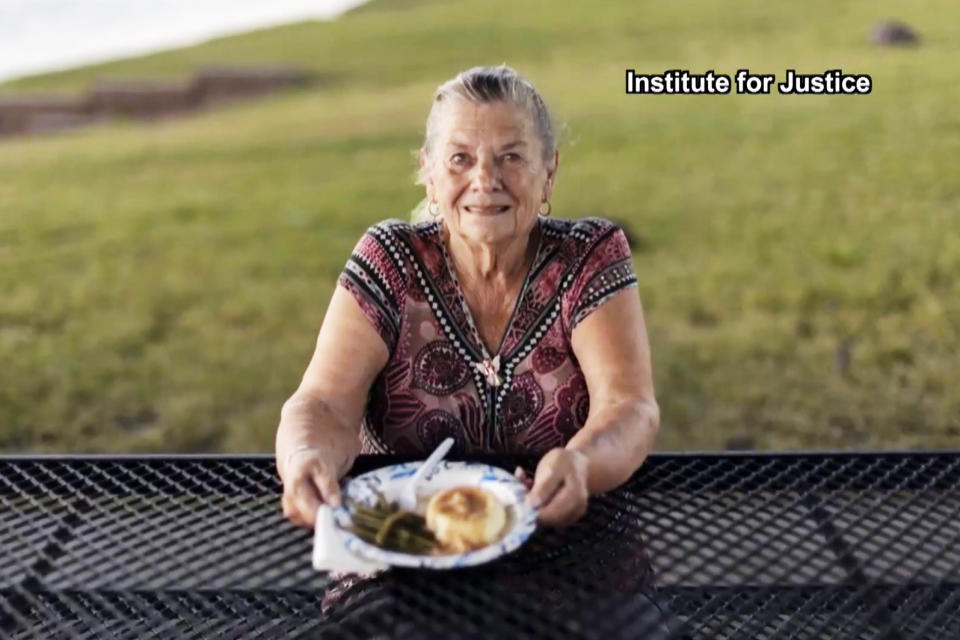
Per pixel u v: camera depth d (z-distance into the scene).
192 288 4.38
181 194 5.87
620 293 1.42
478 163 1.34
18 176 6.34
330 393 1.37
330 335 1.42
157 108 8.16
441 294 1.44
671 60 8.66
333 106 8.12
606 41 9.66
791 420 3.07
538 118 1.38
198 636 1.14
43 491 1.33
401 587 1.12
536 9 11.30
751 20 9.74
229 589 1.15
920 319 3.66
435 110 1.39
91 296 4.29
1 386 3.44
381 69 9.20
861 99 6.84
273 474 1.36
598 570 1.15
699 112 7.03
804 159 5.75
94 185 6.11
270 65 9.21
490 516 1.12
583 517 1.25
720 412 3.14
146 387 3.47
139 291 4.34
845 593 1.15
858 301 3.86
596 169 5.89
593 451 1.23
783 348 3.54
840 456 1.38
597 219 1.49
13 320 4.02
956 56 7.62
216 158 6.68
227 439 3.13
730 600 1.17
